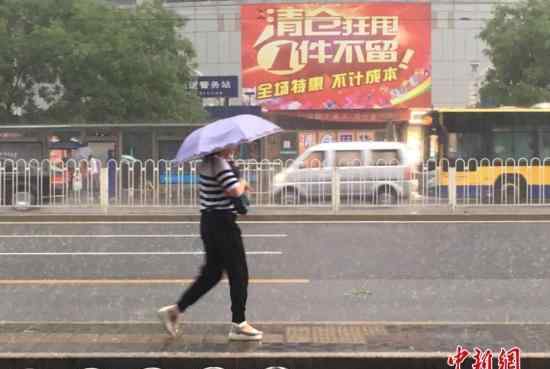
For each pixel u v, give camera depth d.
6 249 15.08
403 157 24.23
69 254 14.32
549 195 25.12
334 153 24.22
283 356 6.61
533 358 6.56
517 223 20.31
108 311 9.34
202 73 56.44
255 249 14.94
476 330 7.56
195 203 23.66
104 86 34.78
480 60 55.84
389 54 50.38
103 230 19.00
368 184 23.77
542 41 38.94
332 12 50.31
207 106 45.41
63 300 10.02
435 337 7.27
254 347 6.95
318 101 50.31
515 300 9.83
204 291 7.49
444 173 23.47
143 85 35.84
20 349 6.89
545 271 12.10
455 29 55.84
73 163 24.11
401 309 9.34
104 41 34.69
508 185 25.03
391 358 6.58
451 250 14.55
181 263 13.16
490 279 11.41
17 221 22.16
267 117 35.78
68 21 34.94
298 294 10.35
